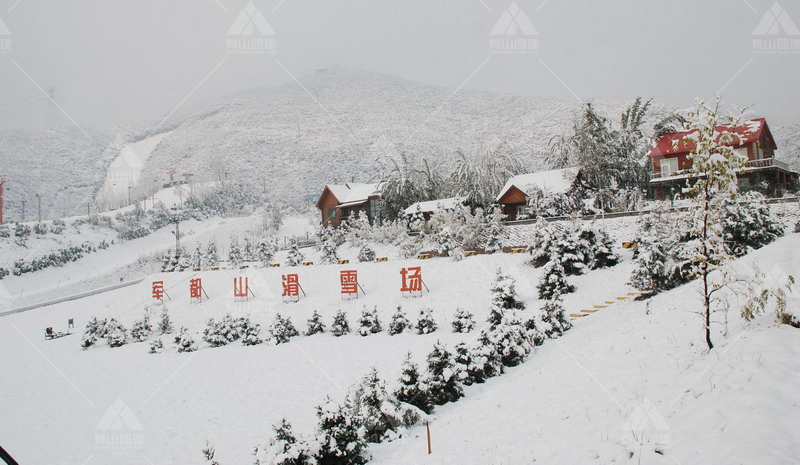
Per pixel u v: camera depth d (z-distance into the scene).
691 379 8.59
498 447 9.17
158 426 15.13
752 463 5.46
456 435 10.62
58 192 155.00
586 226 27.33
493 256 30.62
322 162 156.38
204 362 23.14
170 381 20.38
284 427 10.33
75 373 23.50
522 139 134.50
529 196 38.62
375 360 19.98
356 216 54.66
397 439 11.62
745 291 10.20
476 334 21.41
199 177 132.75
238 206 114.25
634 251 25.33
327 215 58.66
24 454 13.80
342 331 25.16
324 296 30.88
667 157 39.47
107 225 86.50
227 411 15.95
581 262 26.38
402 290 28.34
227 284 36.22
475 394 13.96
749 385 7.24
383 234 42.16
